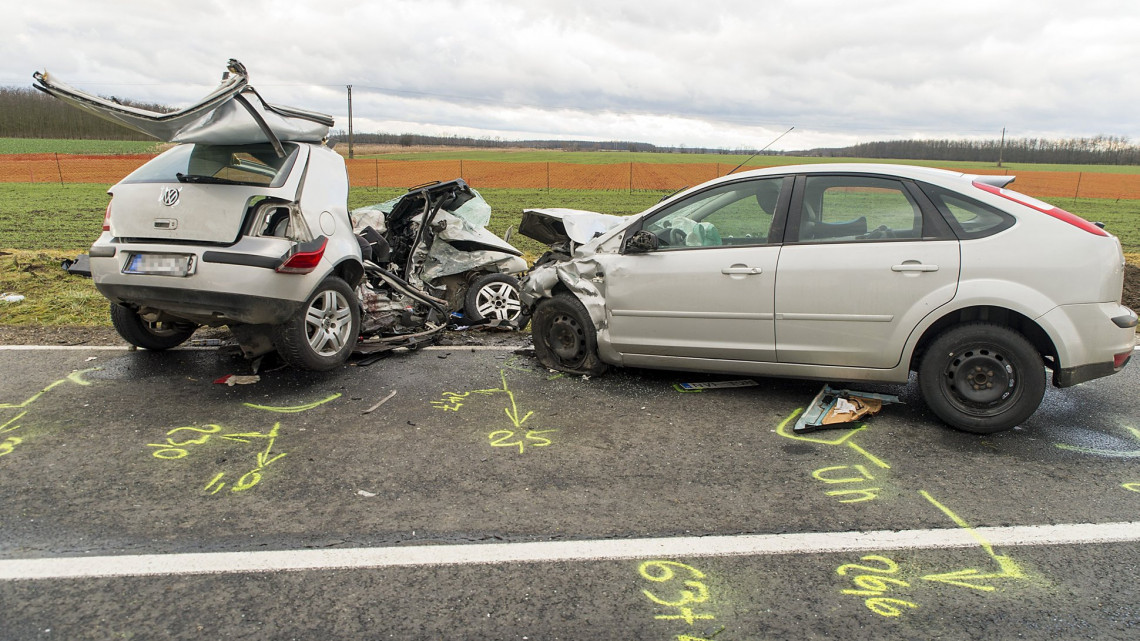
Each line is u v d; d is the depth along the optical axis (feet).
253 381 17.06
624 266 16.65
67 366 17.99
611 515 10.62
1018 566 9.27
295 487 11.46
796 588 8.79
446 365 18.92
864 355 14.21
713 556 9.49
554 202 91.86
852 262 14.11
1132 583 8.88
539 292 18.47
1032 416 14.94
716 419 14.80
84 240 46.29
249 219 15.57
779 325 14.84
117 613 8.13
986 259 13.26
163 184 15.87
